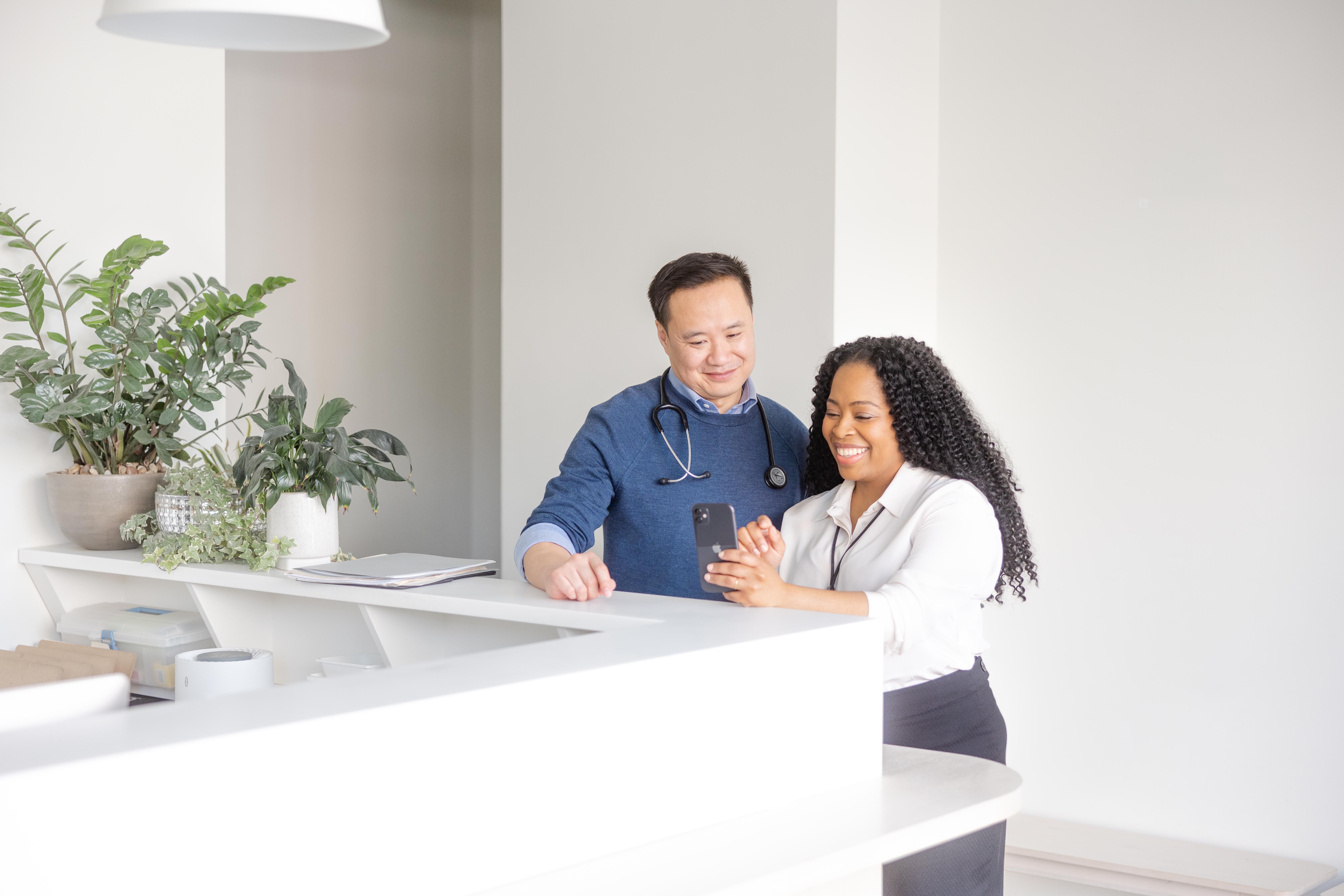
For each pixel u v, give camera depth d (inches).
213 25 72.9
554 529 78.0
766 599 60.1
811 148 134.1
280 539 85.9
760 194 138.4
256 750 35.8
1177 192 132.5
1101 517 137.9
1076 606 139.8
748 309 83.2
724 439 86.0
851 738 54.9
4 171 105.9
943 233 148.7
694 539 85.1
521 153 160.9
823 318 133.3
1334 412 123.5
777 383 137.5
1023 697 143.6
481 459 215.8
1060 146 140.3
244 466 86.1
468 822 40.8
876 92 137.7
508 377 162.2
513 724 42.1
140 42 115.6
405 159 204.2
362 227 197.9
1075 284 139.3
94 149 112.0
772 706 51.1
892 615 61.5
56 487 102.0
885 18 138.7
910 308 144.6
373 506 88.9
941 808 51.4
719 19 141.7
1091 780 139.0
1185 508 132.6
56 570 105.4
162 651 93.8
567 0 156.0
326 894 37.3
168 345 106.3
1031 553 74.8
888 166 140.0
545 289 158.6
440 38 209.6
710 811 48.7
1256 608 128.3
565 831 43.6
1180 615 133.0
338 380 194.2
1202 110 130.9
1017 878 135.5
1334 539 123.6
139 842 33.4
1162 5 133.1
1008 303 144.0
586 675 44.2
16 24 106.5
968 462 71.4
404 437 204.5
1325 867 123.0
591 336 154.1
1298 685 126.0
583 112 154.7
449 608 68.3
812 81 134.0
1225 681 130.3
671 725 47.1
